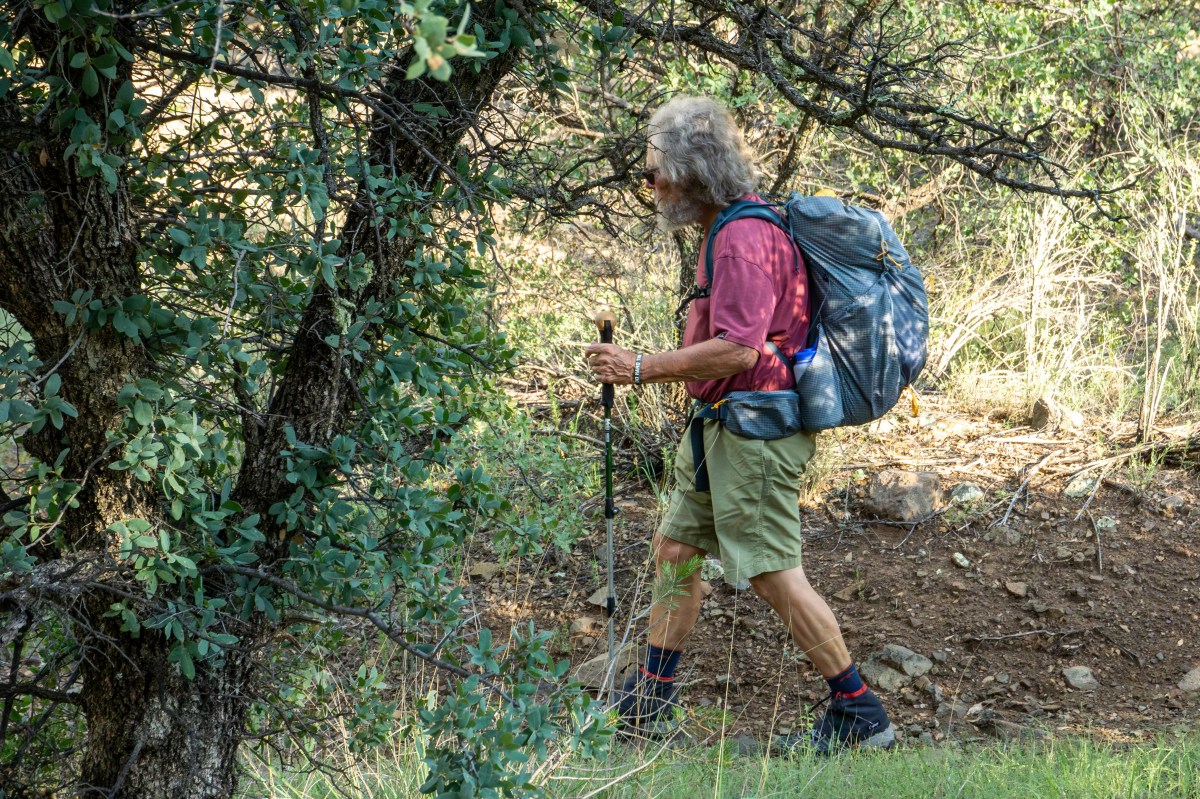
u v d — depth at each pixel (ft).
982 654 20.65
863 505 24.84
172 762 11.27
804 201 16.29
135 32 9.30
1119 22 31.27
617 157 16.19
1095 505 23.91
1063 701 19.25
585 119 22.61
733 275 15.40
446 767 10.00
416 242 11.74
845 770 15.85
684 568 15.69
